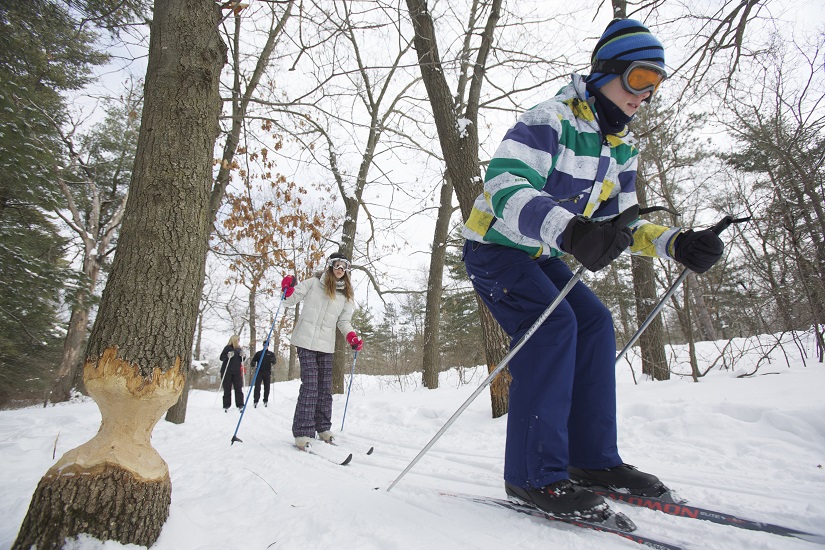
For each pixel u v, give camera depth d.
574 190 1.63
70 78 7.75
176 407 5.50
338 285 4.17
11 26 6.20
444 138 4.84
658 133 6.69
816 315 4.86
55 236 11.58
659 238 1.67
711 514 1.46
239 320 24.42
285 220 6.95
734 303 6.05
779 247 5.20
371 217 9.80
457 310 17.50
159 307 1.56
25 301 9.22
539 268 1.67
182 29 1.86
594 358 1.73
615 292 6.54
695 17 4.50
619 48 1.60
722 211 6.14
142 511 1.42
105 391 1.45
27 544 1.32
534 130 1.56
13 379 13.09
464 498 1.80
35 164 6.62
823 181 5.02
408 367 14.75
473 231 1.78
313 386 3.72
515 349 1.54
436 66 4.83
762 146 5.30
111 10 4.09
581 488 1.48
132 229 1.64
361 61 7.68
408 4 4.71
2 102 5.83
